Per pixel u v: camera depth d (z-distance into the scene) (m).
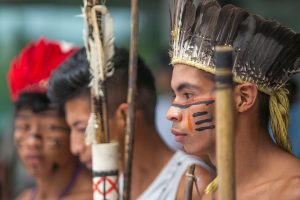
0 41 8.53
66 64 3.48
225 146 2.16
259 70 2.60
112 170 2.56
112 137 3.35
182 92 2.63
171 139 5.77
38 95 4.12
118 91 3.35
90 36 2.62
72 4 8.54
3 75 8.34
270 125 2.71
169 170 3.36
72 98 3.46
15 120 4.26
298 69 2.68
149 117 3.46
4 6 8.54
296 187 2.52
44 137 4.16
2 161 5.44
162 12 8.34
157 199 3.32
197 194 2.99
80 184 4.18
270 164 2.61
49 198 4.23
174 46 2.68
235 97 2.58
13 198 5.55
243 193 2.61
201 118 2.59
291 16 8.42
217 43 2.59
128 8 8.38
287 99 2.69
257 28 2.59
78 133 3.47
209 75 2.58
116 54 3.37
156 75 6.29
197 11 2.64
